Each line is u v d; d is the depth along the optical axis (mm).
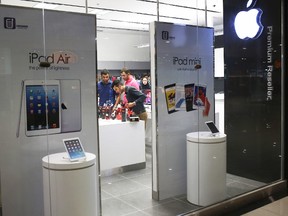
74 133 3480
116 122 5414
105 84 5340
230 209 4203
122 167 5527
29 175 3236
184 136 4457
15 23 3041
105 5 6680
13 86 3078
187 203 4316
